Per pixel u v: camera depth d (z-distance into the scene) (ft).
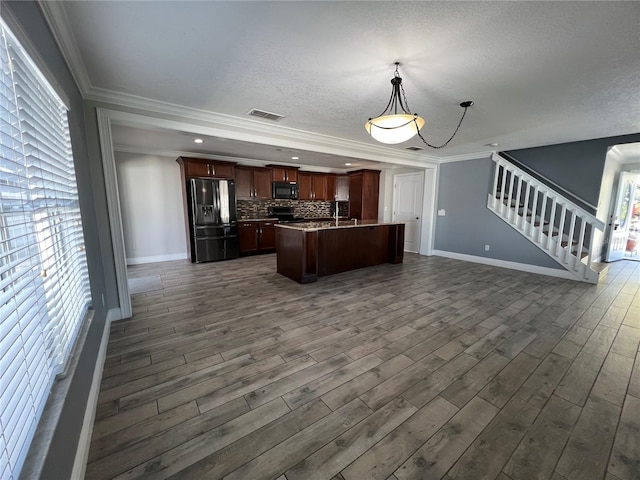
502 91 8.34
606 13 4.97
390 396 5.69
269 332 8.35
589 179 14.79
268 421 5.02
